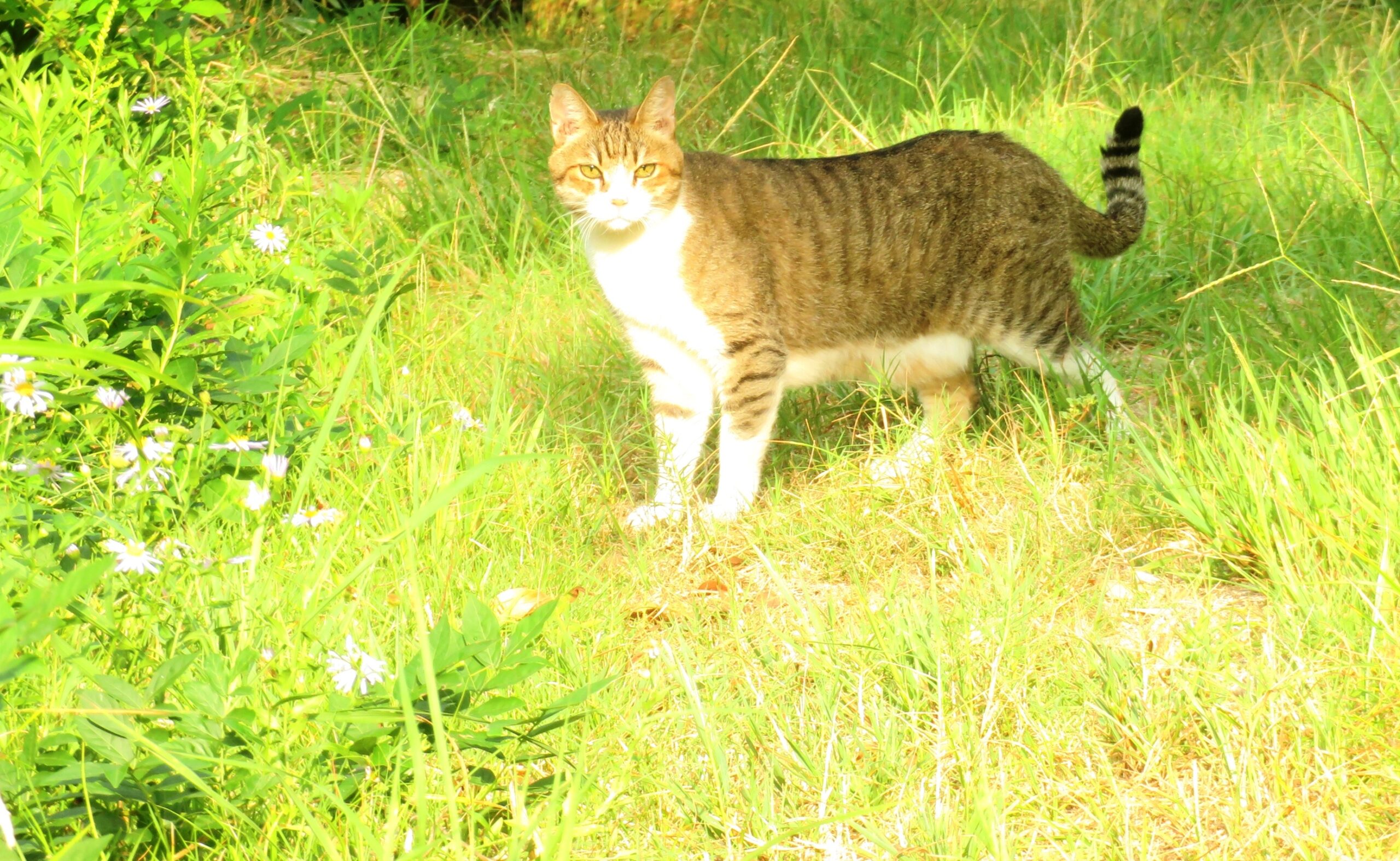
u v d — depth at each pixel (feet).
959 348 11.27
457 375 11.37
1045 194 11.22
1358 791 9.48
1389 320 11.31
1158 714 9.71
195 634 9.48
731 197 10.98
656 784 9.61
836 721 9.80
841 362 11.25
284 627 9.48
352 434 10.61
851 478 10.88
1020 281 11.18
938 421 11.25
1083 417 11.02
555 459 10.82
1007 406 11.21
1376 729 9.59
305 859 9.30
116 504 9.97
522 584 10.28
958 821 9.50
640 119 10.88
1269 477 10.20
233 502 10.10
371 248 11.27
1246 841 9.40
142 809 9.27
